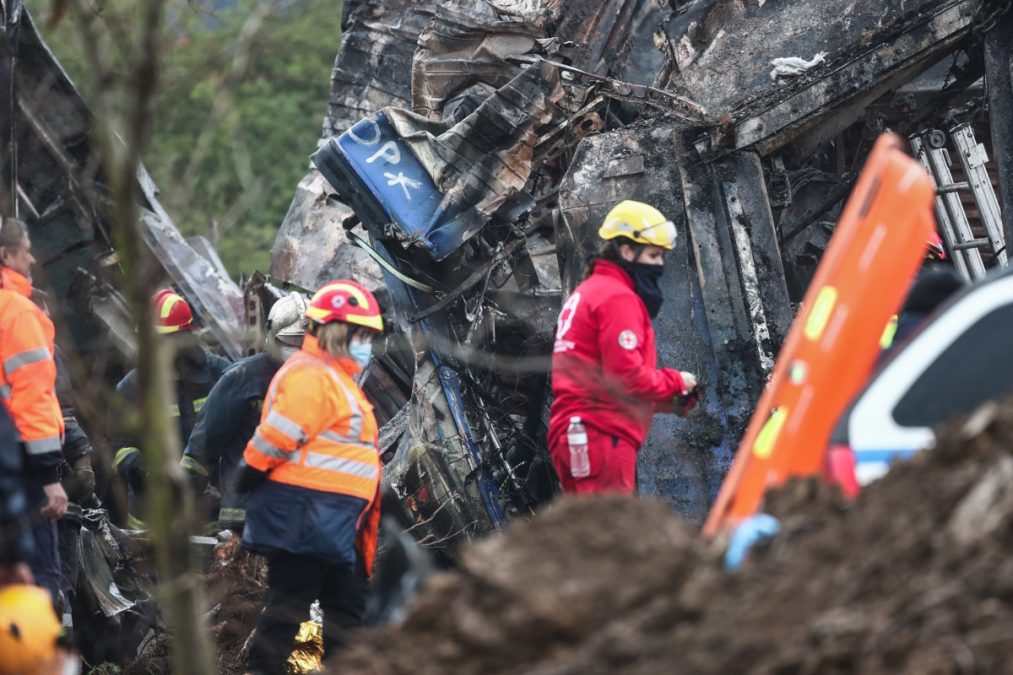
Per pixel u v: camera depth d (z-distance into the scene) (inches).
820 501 445.7
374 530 864.9
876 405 526.6
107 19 445.7
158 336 462.9
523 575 416.5
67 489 1026.1
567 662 386.0
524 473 1273.4
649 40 1444.4
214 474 1143.6
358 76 1691.7
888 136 535.2
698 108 1195.9
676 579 415.5
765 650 372.5
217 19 533.0
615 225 874.8
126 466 1101.7
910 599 377.1
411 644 421.7
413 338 1252.5
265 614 826.8
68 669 643.5
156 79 434.0
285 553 829.2
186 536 473.1
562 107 1248.8
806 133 1242.0
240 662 940.0
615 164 1203.9
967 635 364.5
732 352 1162.0
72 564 980.6
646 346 872.9
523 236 1274.6
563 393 867.4
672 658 375.9
